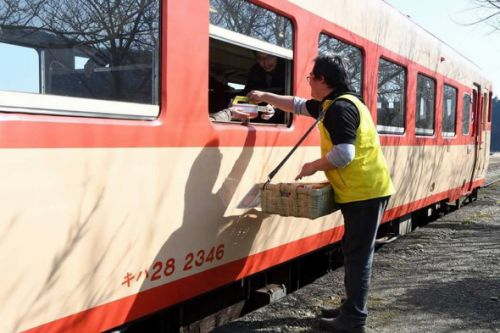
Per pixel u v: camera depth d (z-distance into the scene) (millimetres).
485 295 4672
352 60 5414
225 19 3551
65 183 2525
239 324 3996
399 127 6828
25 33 2574
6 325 2311
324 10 4695
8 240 2295
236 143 3686
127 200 2859
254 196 3922
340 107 3332
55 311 2520
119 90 2922
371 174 3465
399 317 4137
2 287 2283
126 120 2873
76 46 2775
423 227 8305
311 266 5637
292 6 4191
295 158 4422
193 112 3285
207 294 3980
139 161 2920
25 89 2584
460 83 9711
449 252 6395
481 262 5852
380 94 6172
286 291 4980
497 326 3973
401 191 6914
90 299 2689
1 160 2268
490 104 12953
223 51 4023
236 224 3760
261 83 4262
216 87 4184
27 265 2377
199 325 3926
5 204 2283
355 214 3510
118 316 2865
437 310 4297
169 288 3205
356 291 3596
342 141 3297
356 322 3604
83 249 2629
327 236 5133
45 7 2639
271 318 4121
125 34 2941
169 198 3137
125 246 2863
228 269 3746
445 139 8828
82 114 2652
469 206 11109
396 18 6492
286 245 4434
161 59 3074
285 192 3525
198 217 3383
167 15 3078
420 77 7641
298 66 4324
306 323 4023
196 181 3344
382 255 6277
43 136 2426
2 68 2484
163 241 3117
